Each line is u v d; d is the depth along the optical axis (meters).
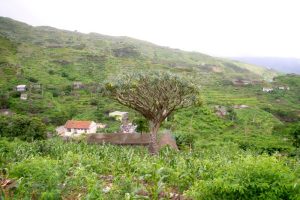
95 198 8.81
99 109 89.12
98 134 40.00
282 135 63.81
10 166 12.88
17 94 90.50
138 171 13.41
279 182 7.02
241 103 97.31
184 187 11.27
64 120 77.44
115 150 24.23
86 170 13.38
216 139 57.03
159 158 17.38
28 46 163.00
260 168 7.35
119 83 25.91
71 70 132.75
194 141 41.69
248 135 63.91
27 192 9.21
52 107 85.44
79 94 103.88
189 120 69.69
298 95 126.31
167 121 66.75
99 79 123.50
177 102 27.16
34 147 23.92
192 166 14.36
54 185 9.31
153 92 26.11
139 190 10.05
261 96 120.25
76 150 24.17
